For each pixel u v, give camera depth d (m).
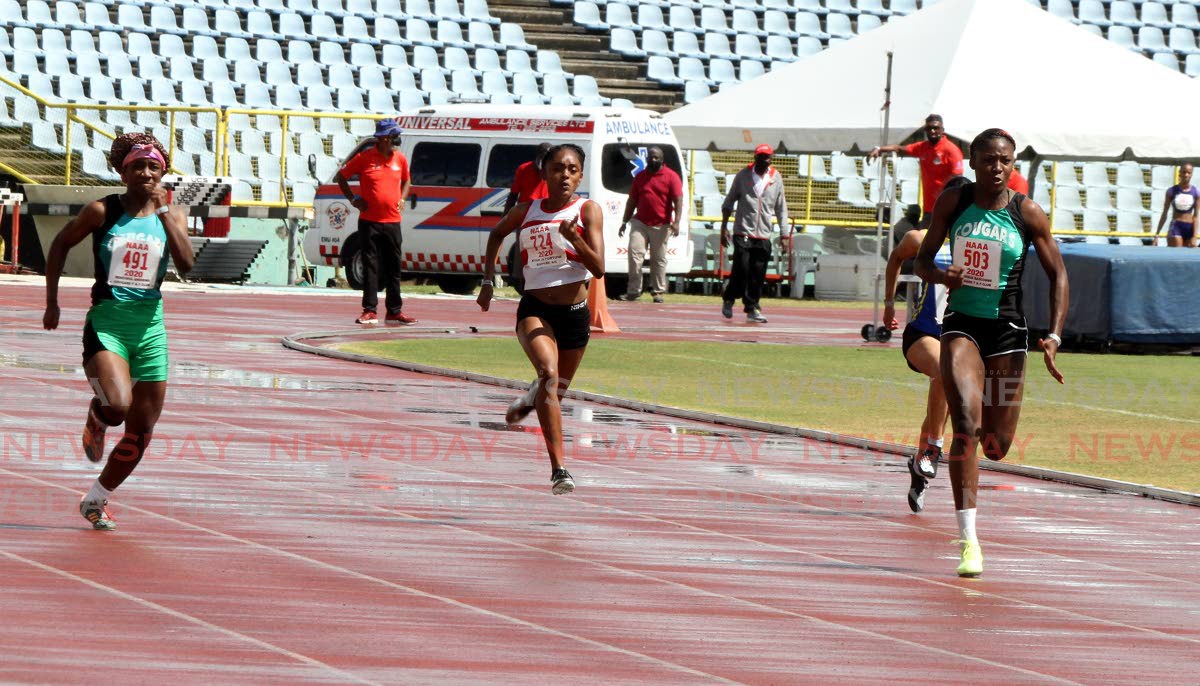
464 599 16.80
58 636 14.50
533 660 14.57
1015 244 20.36
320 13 97.50
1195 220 75.06
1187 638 16.69
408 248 70.75
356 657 14.36
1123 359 50.53
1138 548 21.59
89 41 88.12
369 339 46.28
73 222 19.81
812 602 17.52
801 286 79.94
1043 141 64.31
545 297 23.88
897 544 21.17
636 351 46.06
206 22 93.88
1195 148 65.56
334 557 18.52
